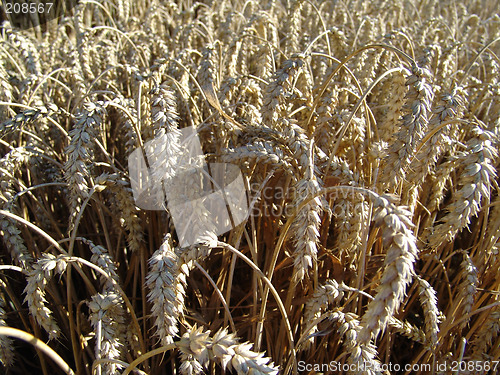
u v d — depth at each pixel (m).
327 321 0.37
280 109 0.40
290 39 0.60
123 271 0.48
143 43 0.68
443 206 0.52
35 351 0.42
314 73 0.66
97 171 0.49
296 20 0.59
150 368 0.37
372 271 0.40
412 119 0.31
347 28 0.75
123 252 0.48
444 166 0.38
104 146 0.50
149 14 0.80
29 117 0.37
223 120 0.41
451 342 0.39
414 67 0.31
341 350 0.40
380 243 0.42
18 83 0.58
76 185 0.33
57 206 0.54
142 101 0.44
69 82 0.62
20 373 0.42
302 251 0.28
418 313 0.46
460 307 0.39
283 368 0.38
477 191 0.29
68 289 0.31
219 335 0.23
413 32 0.78
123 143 0.55
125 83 0.64
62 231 0.51
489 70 0.58
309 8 0.86
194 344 0.23
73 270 0.47
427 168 0.35
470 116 0.50
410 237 0.21
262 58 0.52
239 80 0.45
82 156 0.32
